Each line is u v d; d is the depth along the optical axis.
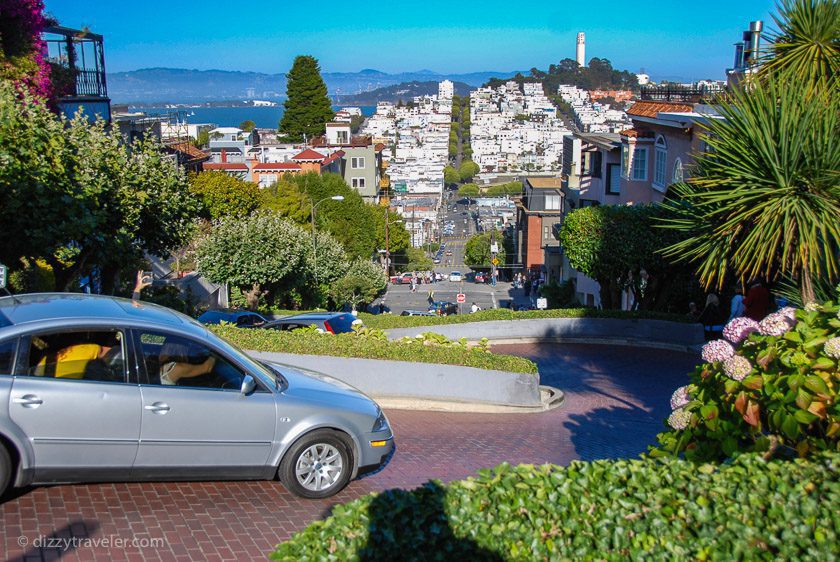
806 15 10.54
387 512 4.07
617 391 15.38
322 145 82.81
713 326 21.42
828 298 9.07
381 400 12.16
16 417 5.79
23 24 19.19
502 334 22.23
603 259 22.14
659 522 4.02
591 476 4.39
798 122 9.25
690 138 25.30
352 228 60.03
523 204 84.56
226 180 44.19
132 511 6.11
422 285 89.50
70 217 14.36
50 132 14.58
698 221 10.78
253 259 29.45
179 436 6.32
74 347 6.14
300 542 3.98
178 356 6.51
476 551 3.90
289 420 6.72
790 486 4.25
